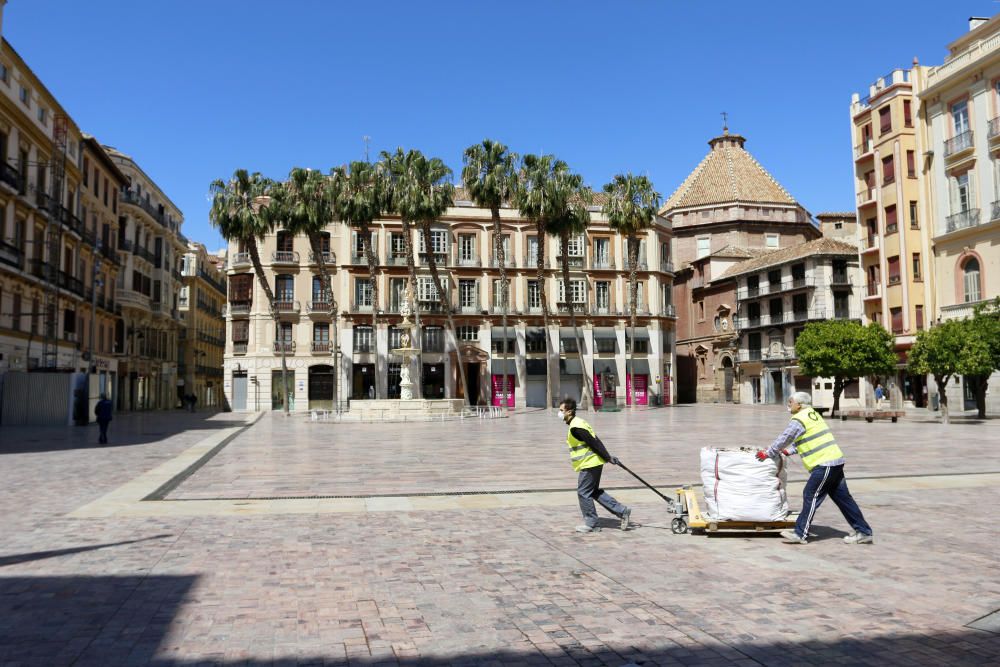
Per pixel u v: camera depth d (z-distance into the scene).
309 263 60.75
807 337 41.62
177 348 72.75
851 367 39.41
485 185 50.72
